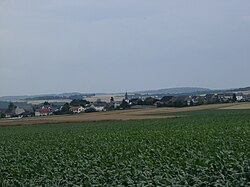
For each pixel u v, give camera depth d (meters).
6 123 84.81
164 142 30.47
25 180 18.36
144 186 13.84
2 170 22.12
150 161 19.55
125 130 48.25
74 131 53.53
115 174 16.56
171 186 13.44
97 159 22.05
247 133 33.31
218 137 31.62
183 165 17.66
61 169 19.75
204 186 13.41
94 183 15.79
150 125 56.16
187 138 32.56
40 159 24.89
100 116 93.00
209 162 17.08
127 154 23.97
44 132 55.44
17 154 29.05
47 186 16.48
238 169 15.05
